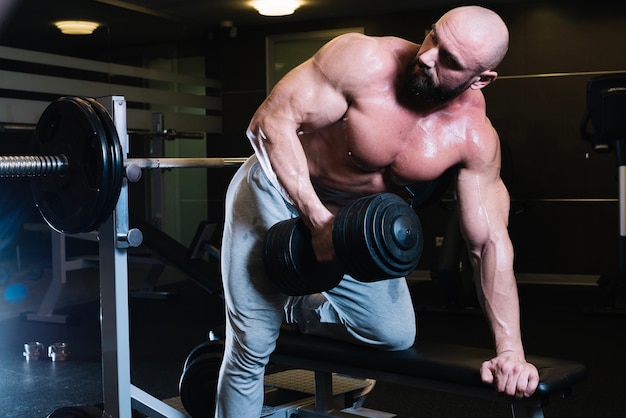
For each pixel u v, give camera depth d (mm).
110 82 5652
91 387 3213
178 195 6434
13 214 5410
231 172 6645
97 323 4492
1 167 1751
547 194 5898
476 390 1764
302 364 2115
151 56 5996
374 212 1494
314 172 1759
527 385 1629
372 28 6223
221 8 5926
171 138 5094
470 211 1726
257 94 6590
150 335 4188
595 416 2795
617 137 4578
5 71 4922
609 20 5703
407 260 1534
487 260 1749
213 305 5086
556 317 4613
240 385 1979
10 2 4957
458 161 1691
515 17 5879
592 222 5801
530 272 5945
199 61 6480
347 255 1512
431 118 1643
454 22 1476
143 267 6652
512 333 1734
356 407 2467
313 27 6391
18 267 5441
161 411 2016
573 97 5801
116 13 5672
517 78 5914
